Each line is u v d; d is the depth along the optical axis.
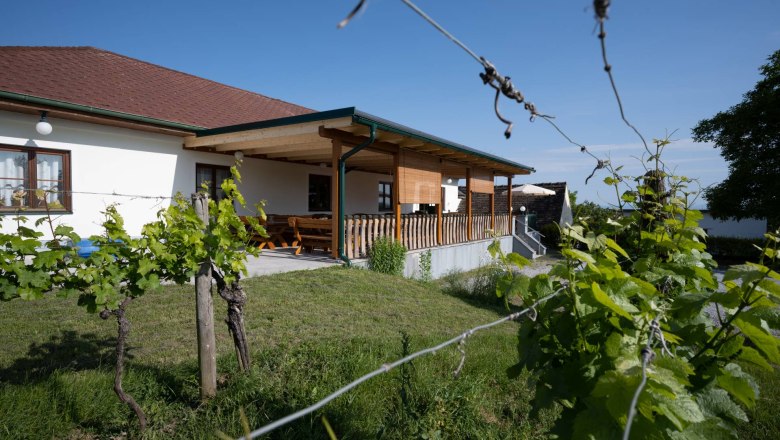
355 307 6.25
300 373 3.68
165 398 3.33
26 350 4.08
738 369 1.60
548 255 19.61
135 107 9.72
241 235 3.57
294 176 13.56
